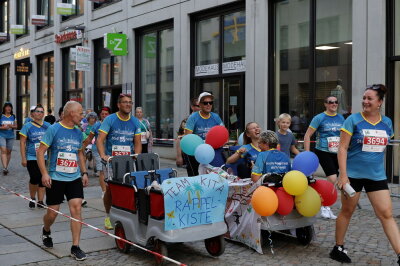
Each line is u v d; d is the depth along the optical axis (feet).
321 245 19.38
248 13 41.70
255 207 17.25
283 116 23.43
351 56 35.17
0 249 19.42
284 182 17.21
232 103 44.73
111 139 21.53
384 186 16.19
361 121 16.17
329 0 36.78
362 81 33.35
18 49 88.89
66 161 18.03
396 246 15.74
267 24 40.70
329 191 18.26
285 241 20.04
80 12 68.13
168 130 52.80
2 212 26.50
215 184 17.38
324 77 37.17
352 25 34.14
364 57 33.19
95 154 31.24
